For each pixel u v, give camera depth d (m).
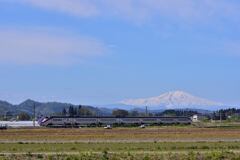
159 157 56.88
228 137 106.38
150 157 56.91
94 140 99.25
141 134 122.81
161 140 96.44
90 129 168.00
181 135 115.88
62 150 71.50
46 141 96.25
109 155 59.75
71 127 199.25
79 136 115.56
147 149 71.06
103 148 73.88
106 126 199.25
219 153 59.72
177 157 56.84
